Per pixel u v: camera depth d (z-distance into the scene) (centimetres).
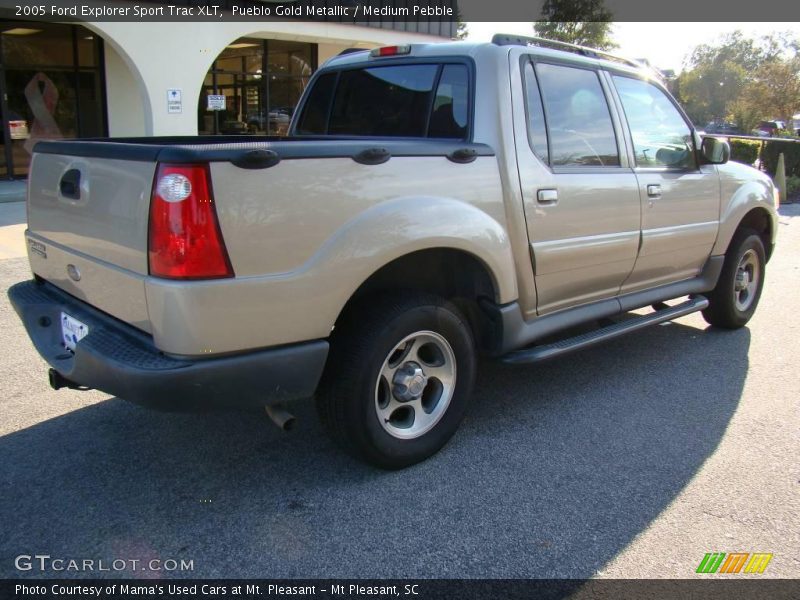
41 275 348
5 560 256
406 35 1608
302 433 363
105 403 396
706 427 381
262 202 253
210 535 274
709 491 314
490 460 339
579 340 392
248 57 1595
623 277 429
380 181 288
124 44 1166
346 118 434
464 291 352
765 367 479
